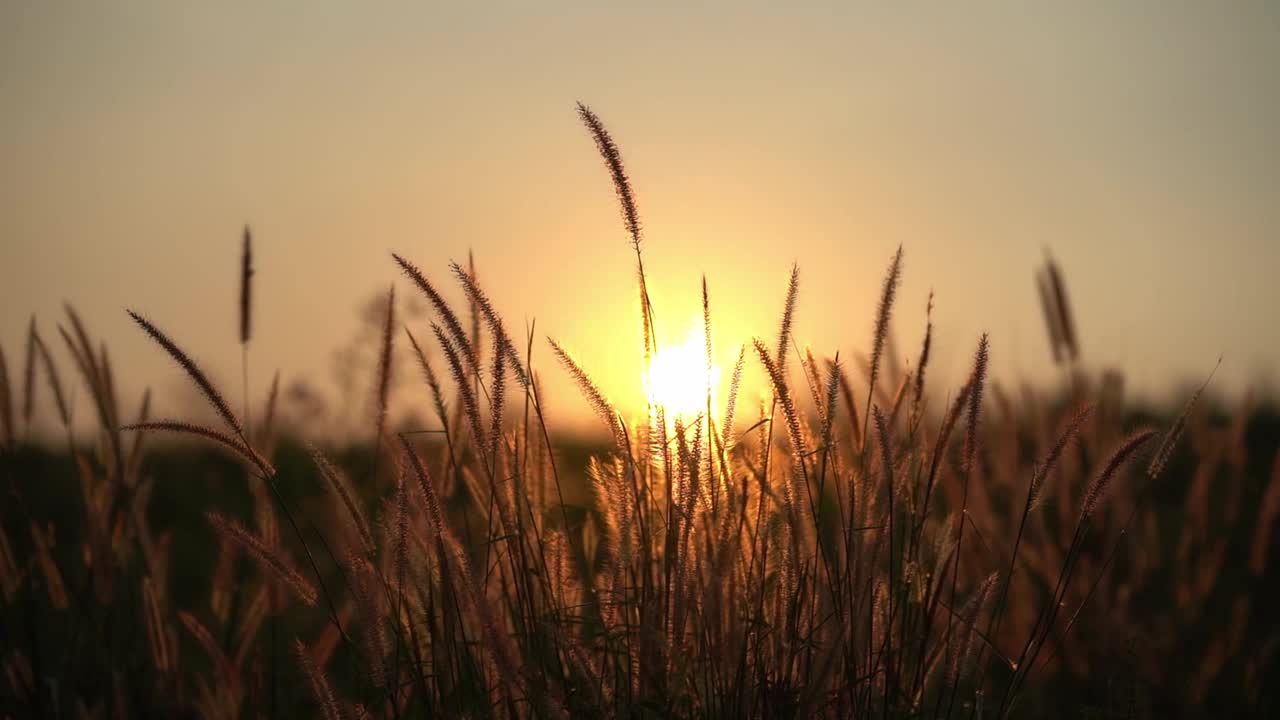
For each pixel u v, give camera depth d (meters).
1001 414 4.70
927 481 3.18
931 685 3.23
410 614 3.00
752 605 2.99
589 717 2.85
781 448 3.24
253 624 3.64
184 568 5.34
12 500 3.85
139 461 3.97
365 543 2.93
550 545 3.11
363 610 2.81
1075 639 4.34
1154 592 4.89
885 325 3.11
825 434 2.94
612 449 3.14
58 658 3.83
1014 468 4.65
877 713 2.97
